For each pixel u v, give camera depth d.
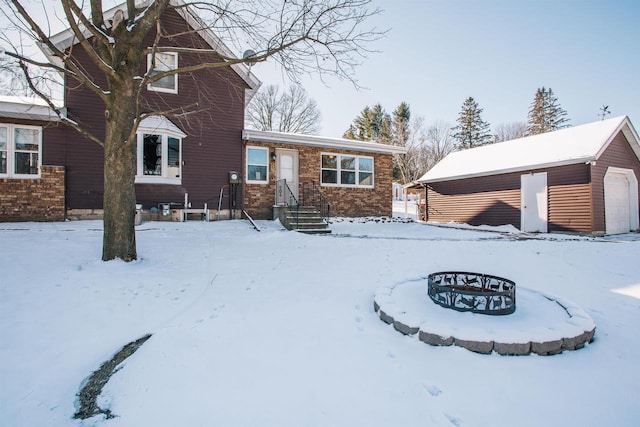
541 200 12.76
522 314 3.20
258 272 5.06
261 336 2.96
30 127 9.20
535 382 2.27
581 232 11.61
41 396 2.30
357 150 13.74
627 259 6.61
